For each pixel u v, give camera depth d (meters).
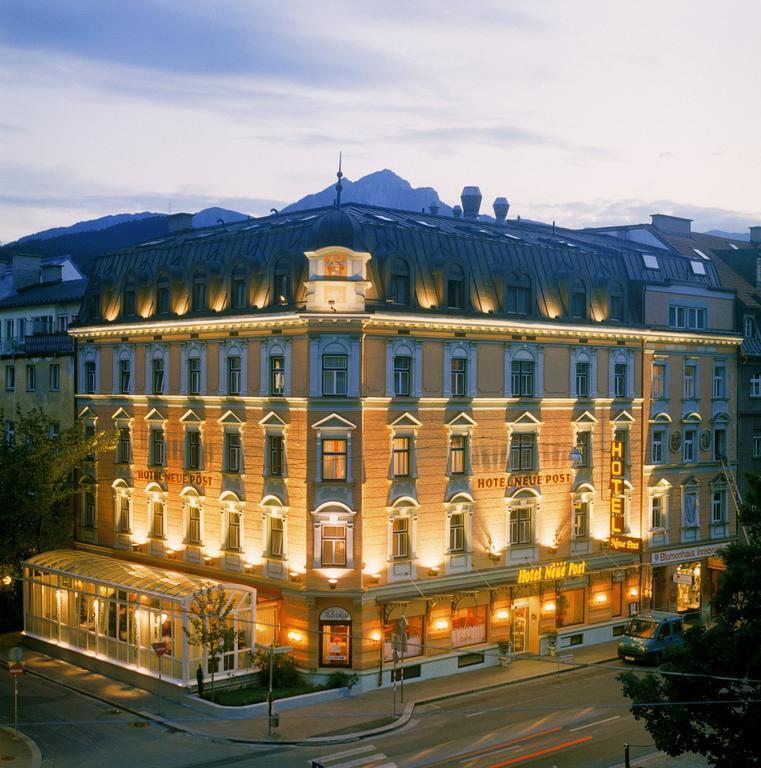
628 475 58.09
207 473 52.16
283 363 47.91
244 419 50.03
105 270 60.72
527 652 53.59
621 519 56.72
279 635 48.03
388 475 47.56
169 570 53.38
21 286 79.31
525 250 54.84
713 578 64.12
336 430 46.53
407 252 48.50
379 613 47.19
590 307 56.06
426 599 48.12
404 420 47.97
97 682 47.31
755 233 83.25
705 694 29.30
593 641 55.72
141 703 43.88
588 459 56.28
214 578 51.62
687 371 62.03
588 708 44.09
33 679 48.03
